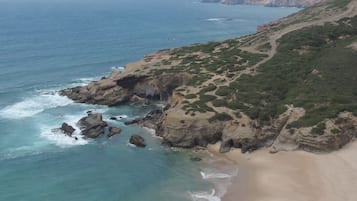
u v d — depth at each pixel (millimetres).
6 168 64438
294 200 53312
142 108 93500
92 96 95938
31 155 69062
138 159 67812
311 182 57156
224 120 72562
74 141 74562
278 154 66375
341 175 57719
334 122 66812
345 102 72375
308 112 70562
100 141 74812
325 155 63688
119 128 79875
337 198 52719
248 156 67062
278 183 57812
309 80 81375
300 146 66500
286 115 71625
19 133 77750
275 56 94688
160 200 55344
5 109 91062
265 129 70312
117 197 56406
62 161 67125
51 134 77375
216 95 80000
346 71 81375
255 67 90938
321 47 96312
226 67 93688
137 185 59500
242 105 75125
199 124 72000
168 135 72625
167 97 96250
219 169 63469
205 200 54906
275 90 79688
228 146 69938
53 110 91000
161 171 63469
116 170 64125
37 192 57688
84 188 58750
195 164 65438
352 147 64688
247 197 55031
